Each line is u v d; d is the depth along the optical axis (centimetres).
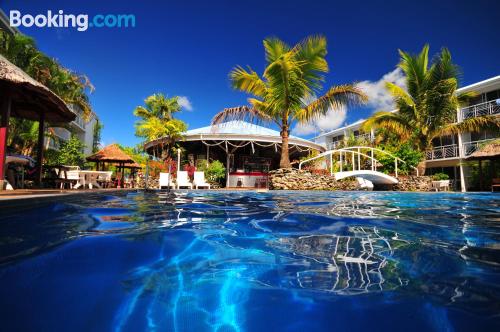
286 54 961
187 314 91
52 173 888
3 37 1381
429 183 1292
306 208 405
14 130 1495
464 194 870
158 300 100
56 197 387
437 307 97
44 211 303
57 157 1714
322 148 1852
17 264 132
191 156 1900
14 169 741
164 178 1228
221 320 88
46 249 157
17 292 102
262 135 1524
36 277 117
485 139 1766
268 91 1089
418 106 1461
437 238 203
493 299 103
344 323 87
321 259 150
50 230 206
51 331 78
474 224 267
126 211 330
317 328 84
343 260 150
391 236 208
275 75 1002
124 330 80
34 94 569
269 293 108
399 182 1255
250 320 89
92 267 131
